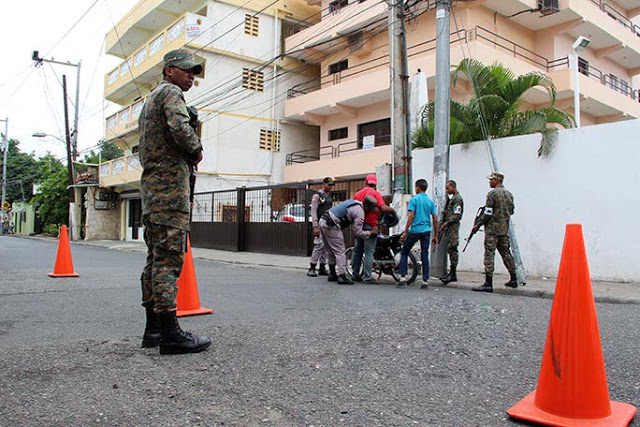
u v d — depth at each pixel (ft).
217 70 72.84
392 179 33.22
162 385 9.15
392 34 32.55
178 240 11.02
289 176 76.23
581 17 61.41
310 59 79.56
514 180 29.71
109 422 7.50
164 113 10.80
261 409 8.19
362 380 9.70
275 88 78.23
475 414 8.14
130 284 23.26
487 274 23.95
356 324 14.40
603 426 7.25
